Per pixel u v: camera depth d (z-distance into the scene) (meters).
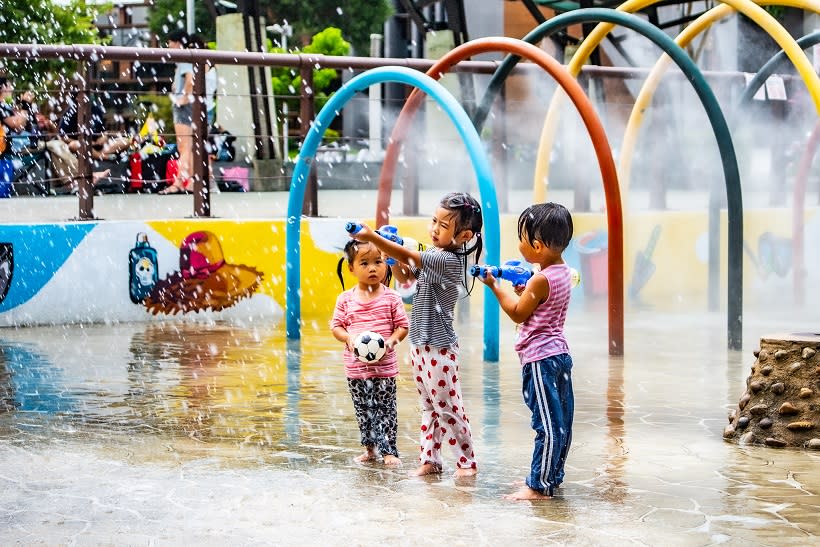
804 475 6.16
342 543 4.88
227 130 21.30
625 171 14.07
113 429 7.40
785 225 16.70
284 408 8.14
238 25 21.36
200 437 7.17
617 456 6.65
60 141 16.58
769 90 16.19
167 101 22.94
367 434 6.48
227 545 4.86
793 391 6.96
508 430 7.42
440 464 6.26
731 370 9.91
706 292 16.52
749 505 5.53
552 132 13.43
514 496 5.65
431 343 6.14
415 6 23.67
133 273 13.24
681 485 5.94
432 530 5.07
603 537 4.96
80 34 23.52
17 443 6.98
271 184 19.91
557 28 11.88
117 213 14.94
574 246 15.50
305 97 13.88
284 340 11.76
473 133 10.26
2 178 15.43
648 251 15.93
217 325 12.98
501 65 12.69
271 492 5.77
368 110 28.03
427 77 10.66
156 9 29.86
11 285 12.72
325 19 30.27
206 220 13.56
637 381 9.37
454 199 6.23
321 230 14.03
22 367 9.97
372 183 23.03
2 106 15.46
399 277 6.60
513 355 10.83
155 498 5.66
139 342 11.55
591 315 14.05
